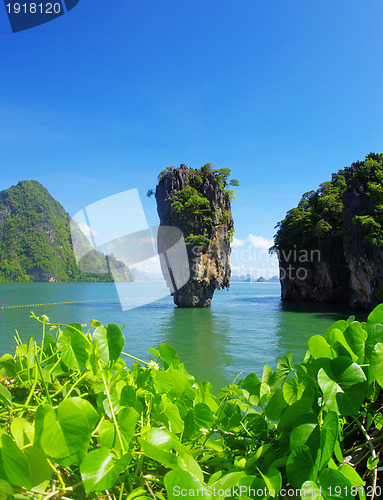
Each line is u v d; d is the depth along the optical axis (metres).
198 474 0.85
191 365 19.36
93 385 1.22
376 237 50.59
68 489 0.83
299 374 1.29
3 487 0.76
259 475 1.02
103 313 47.97
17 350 1.39
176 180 68.38
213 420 1.23
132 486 0.95
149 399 1.31
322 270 69.19
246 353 22.84
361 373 1.07
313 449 0.93
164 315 48.44
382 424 1.14
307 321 42.16
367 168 57.59
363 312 51.56
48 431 0.79
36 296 73.50
